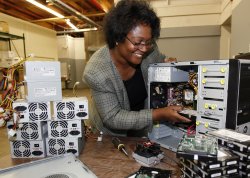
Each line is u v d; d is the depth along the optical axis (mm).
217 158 517
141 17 795
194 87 872
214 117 733
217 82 716
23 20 4871
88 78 917
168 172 646
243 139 585
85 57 6766
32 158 833
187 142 604
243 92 716
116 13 854
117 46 903
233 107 688
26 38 4895
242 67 687
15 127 796
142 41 813
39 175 626
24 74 829
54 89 805
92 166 731
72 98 872
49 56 5922
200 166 529
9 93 871
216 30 2943
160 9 3000
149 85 1021
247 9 2059
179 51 3035
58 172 641
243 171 546
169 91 1017
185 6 2953
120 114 908
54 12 4574
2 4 4438
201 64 753
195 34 2971
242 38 2195
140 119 874
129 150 860
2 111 800
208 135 655
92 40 6430
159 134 984
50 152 836
